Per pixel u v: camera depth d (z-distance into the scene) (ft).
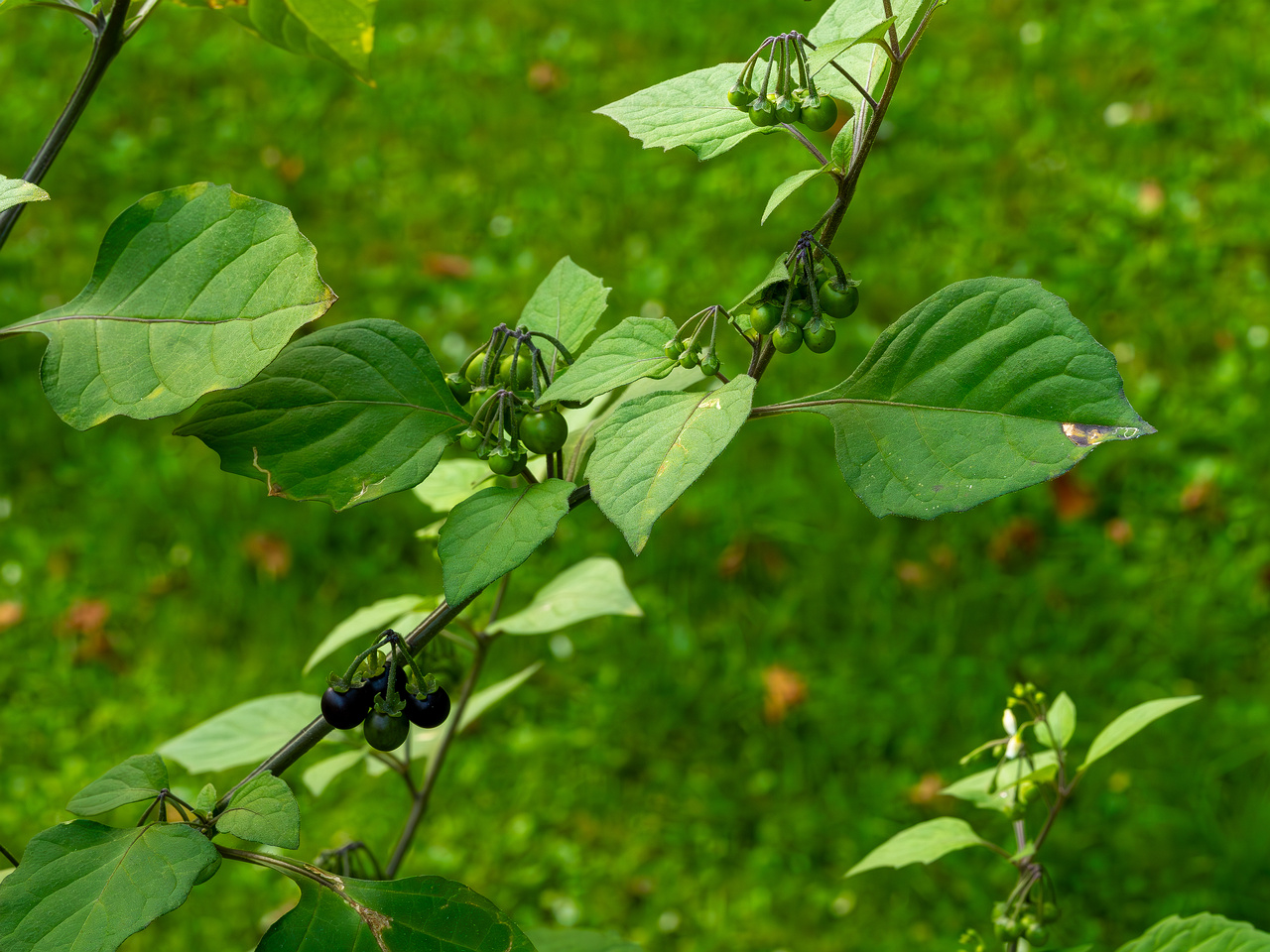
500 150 16.78
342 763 6.23
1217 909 9.39
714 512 12.48
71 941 3.21
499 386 4.08
